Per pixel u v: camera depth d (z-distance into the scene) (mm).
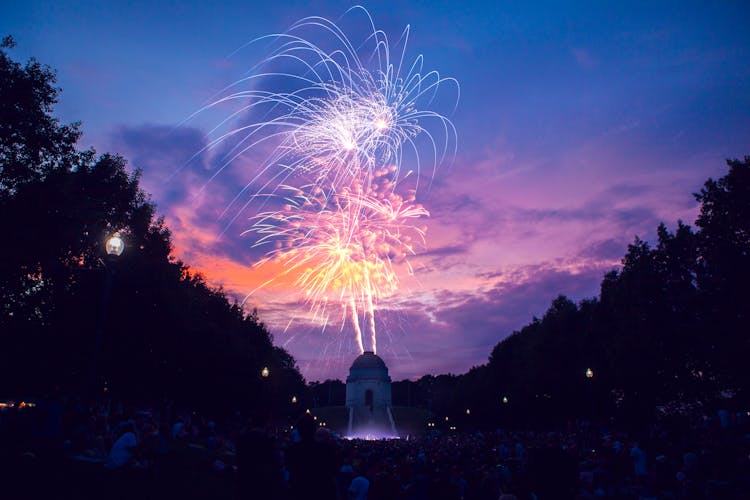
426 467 17359
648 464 22734
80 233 27078
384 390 152500
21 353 31938
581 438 41500
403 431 140750
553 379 69125
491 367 110875
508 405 91875
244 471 8578
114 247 18891
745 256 34750
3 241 24500
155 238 42688
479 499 15305
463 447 37969
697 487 18344
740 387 35375
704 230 37969
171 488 17266
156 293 40094
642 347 43469
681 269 43781
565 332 70750
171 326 41656
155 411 49531
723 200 36781
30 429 20734
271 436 9039
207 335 56031
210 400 59344
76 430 20016
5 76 25484
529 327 91688
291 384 130875
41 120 26844
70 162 29203
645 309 44406
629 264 48281
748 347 33906
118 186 38656
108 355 36750
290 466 8391
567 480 10711
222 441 31031
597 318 56875
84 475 16297
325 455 8422
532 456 11141
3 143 25703
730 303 35000
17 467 15906
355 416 146125
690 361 41938
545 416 78500
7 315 28906
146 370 40688
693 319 40500
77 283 34906
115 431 19891
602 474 21531
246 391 63719
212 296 68562
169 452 24859
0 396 34625
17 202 25156
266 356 85625
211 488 18984
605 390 56062
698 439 27219
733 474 19500
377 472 19500
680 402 43719
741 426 28281
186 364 50812
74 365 36062
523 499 13531
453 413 156375
